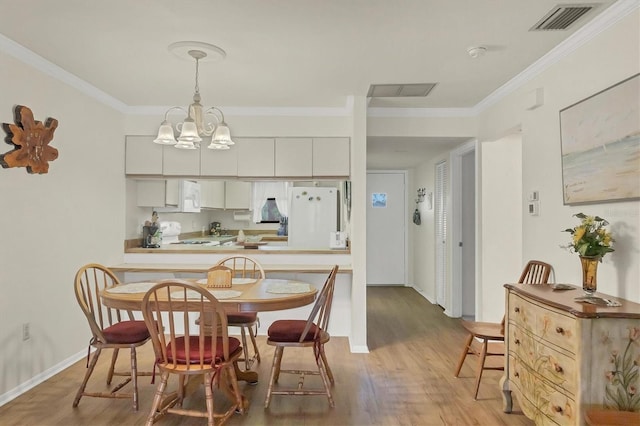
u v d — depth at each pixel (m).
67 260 3.37
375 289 7.19
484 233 4.21
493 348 3.65
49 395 2.85
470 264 5.24
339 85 3.56
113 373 3.00
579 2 2.18
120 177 4.19
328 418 2.58
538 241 3.09
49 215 3.15
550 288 2.49
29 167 2.91
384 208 7.57
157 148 4.27
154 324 2.35
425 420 2.56
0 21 2.42
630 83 2.13
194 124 2.72
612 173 2.27
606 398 1.88
